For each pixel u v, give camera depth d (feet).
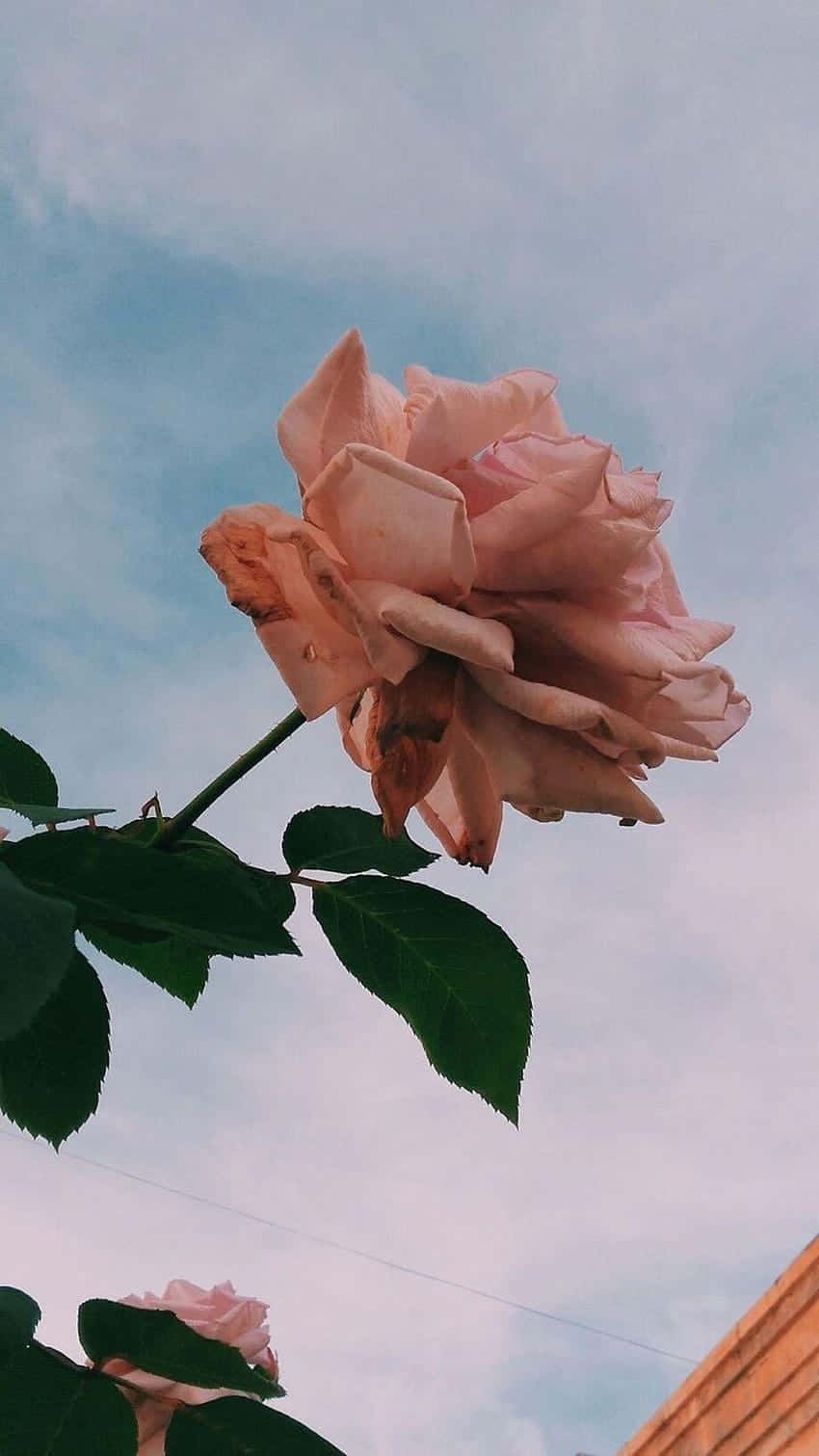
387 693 1.13
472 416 1.16
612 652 1.13
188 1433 0.97
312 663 1.10
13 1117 1.01
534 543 1.13
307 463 1.14
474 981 1.17
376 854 1.20
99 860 0.96
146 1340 1.00
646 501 1.16
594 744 1.15
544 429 1.25
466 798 1.25
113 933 1.07
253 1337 1.67
